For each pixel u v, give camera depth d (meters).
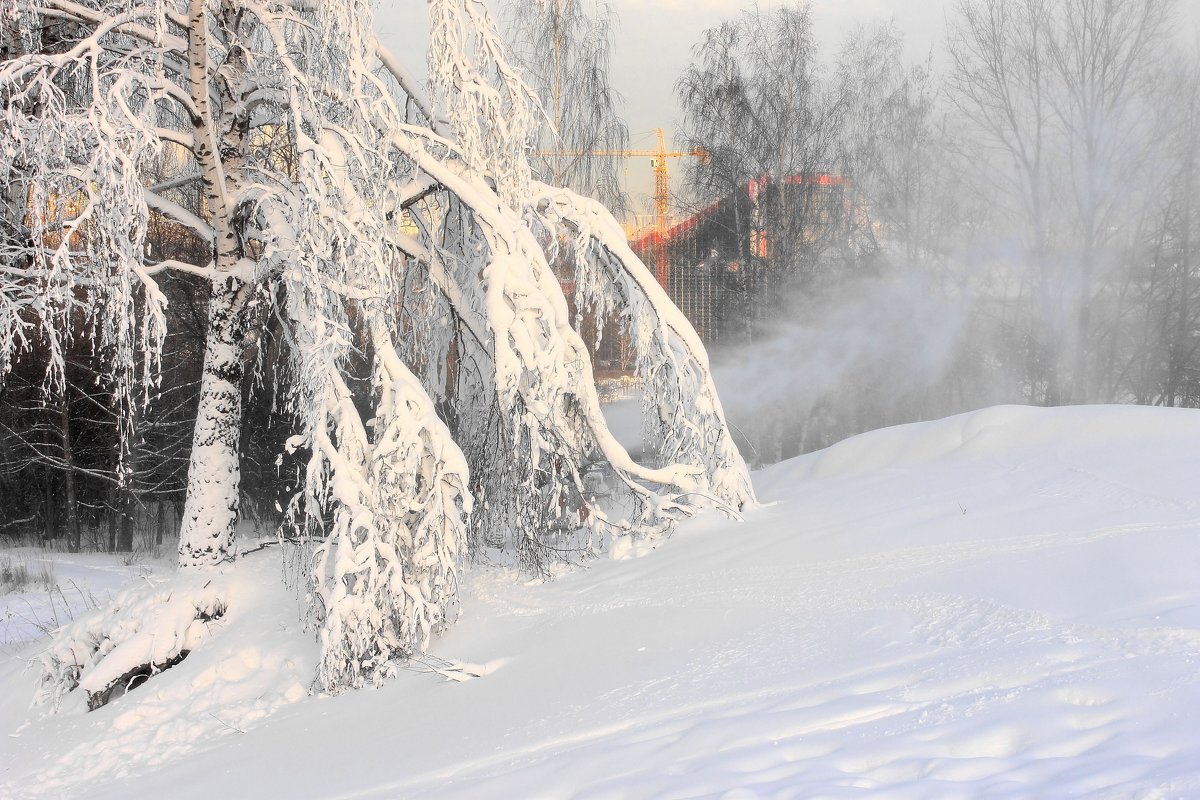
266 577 10.12
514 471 10.32
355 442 8.94
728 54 29.75
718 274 30.94
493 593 10.02
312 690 8.47
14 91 8.80
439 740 6.09
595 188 22.59
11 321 9.66
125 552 25.66
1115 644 4.82
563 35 21.62
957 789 3.26
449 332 12.57
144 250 9.45
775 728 4.45
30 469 29.06
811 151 29.27
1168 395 29.09
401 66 11.69
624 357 12.49
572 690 6.34
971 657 5.04
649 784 4.01
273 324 12.08
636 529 10.86
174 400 26.61
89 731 8.55
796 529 9.32
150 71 9.52
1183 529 7.00
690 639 6.79
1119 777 3.14
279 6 10.16
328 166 9.01
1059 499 8.52
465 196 10.41
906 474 10.91
